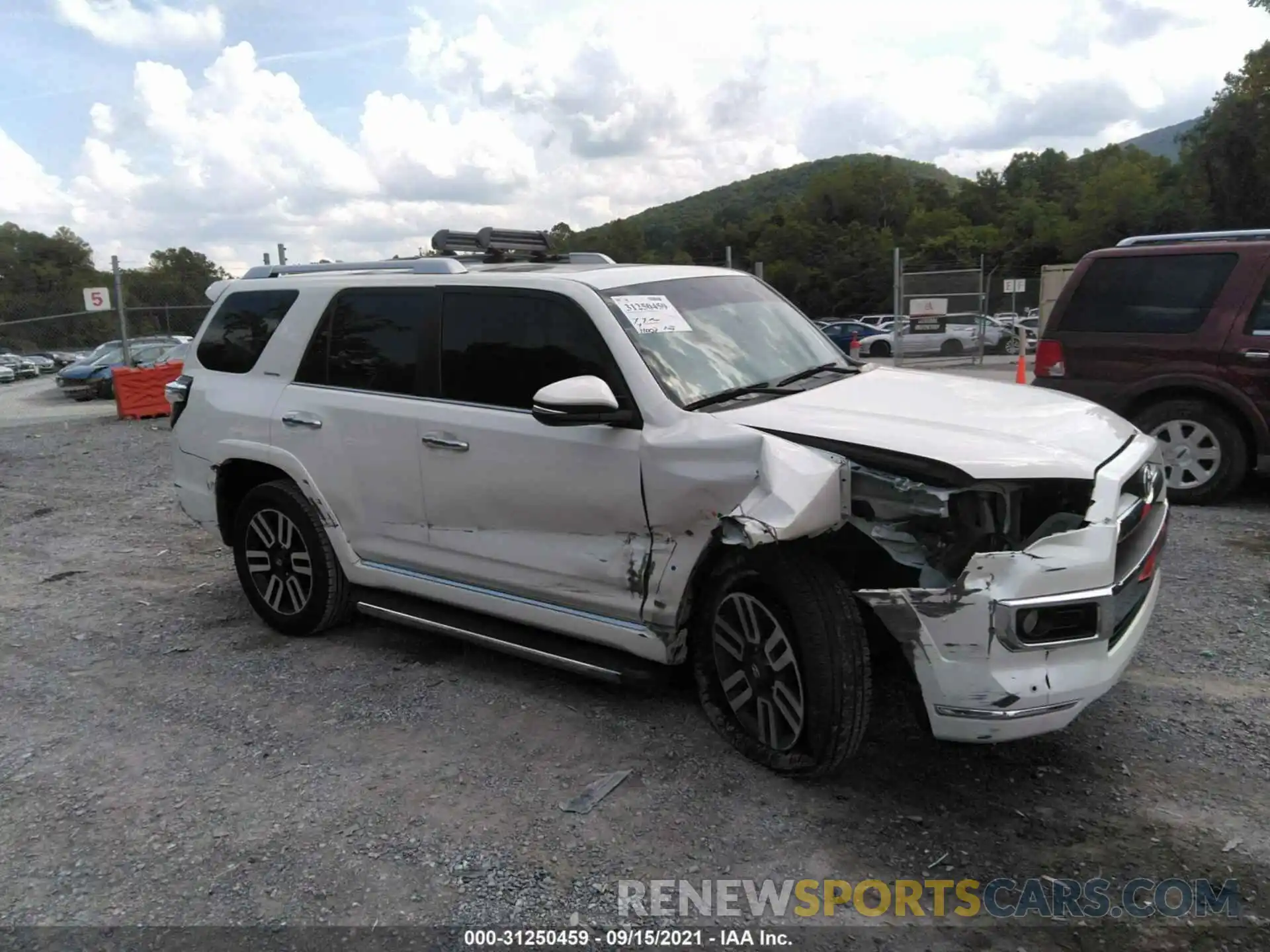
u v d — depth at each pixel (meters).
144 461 11.61
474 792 3.48
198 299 23.06
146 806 3.49
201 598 6.00
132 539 7.66
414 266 4.62
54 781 3.70
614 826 3.22
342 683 4.54
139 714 4.30
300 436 4.84
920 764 3.54
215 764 3.79
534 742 3.84
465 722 4.05
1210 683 4.09
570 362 3.91
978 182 127.81
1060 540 3.00
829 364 4.51
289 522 5.05
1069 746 3.62
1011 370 21.03
